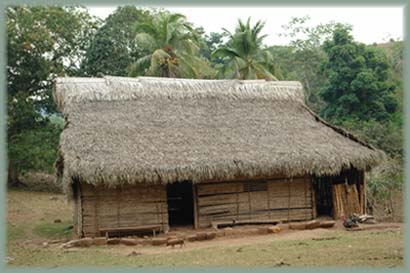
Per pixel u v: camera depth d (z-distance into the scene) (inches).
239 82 864.9
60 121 1459.2
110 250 576.4
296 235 642.8
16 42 1232.8
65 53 1384.1
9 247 606.5
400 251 498.6
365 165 730.2
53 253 558.3
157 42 1354.6
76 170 618.8
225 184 719.7
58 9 1370.6
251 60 1391.5
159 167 643.5
